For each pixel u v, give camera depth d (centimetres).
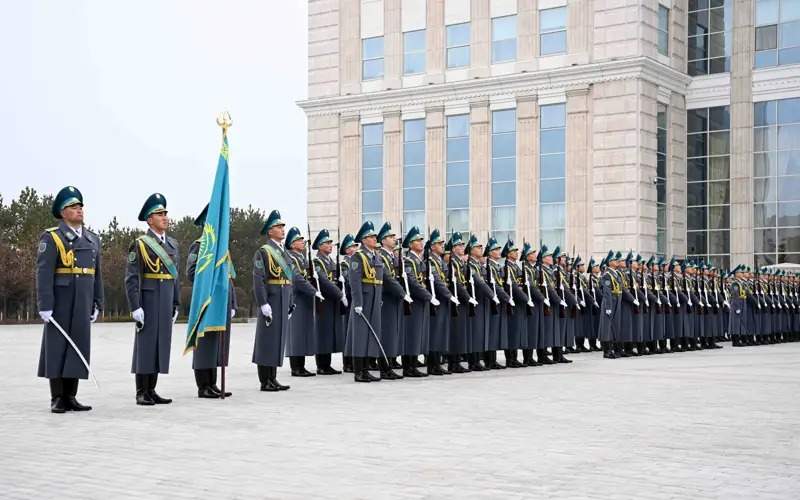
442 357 2302
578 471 924
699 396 1568
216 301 1554
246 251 9400
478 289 2142
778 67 4475
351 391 1659
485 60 4700
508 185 4638
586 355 2770
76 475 907
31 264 7062
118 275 7600
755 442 1098
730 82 4597
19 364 2342
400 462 971
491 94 4666
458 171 4791
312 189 5228
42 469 937
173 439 1120
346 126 5125
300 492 831
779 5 4500
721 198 4631
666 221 4538
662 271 2956
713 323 3247
